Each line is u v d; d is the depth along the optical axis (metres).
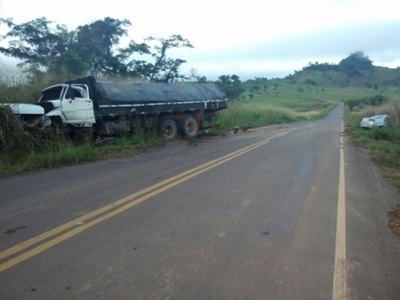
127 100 15.30
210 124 20.64
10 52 26.78
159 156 12.18
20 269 3.91
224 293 3.52
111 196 6.82
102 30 32.34
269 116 37.28
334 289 3.63
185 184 7.90
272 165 10.50
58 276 3.77
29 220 5.46
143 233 5.00
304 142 16.97
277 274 3.92
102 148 13.11
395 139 20.11
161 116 17.48
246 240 4.84
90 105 13.91
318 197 7.12
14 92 13.95
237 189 7.56
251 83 165.25
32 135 11.67
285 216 5.89
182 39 34.81
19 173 9.30
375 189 8.09
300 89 150.50
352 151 14.40
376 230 5.45
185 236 4.93
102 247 4.51
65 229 5.08
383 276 3.96
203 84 20.52
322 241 4.88
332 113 69.56
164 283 3.68
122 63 32.81
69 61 25.08
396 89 171.75
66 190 7.30
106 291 3.50
